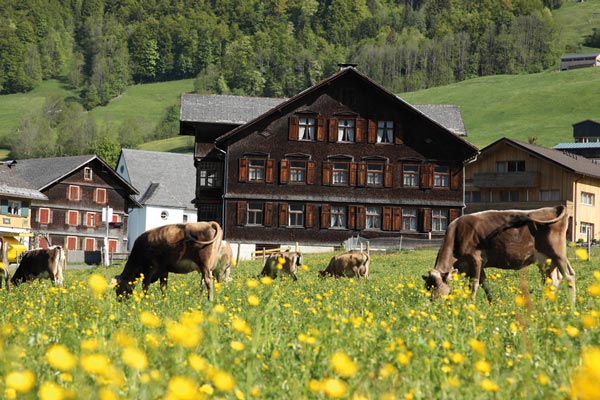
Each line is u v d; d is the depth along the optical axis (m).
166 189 92.00
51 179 74.25
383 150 54.56
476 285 16.75
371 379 6.57
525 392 6.22
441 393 6.24
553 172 67.81
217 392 6.21
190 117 55.97
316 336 8.10
